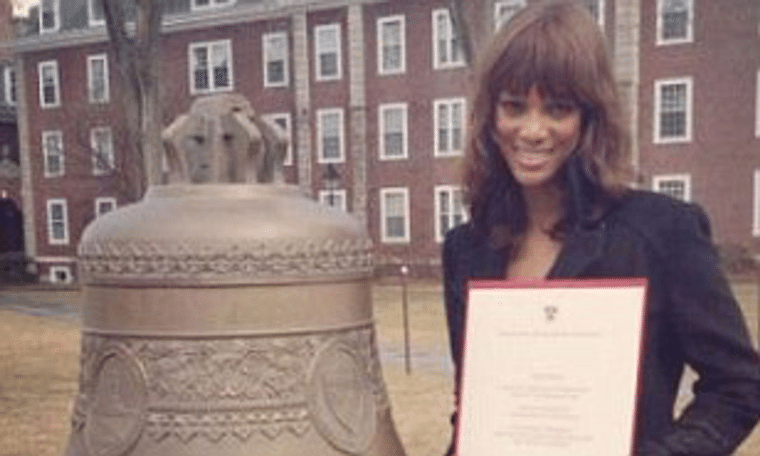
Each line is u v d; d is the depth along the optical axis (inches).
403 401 360.5
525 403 76.4
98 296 92.9
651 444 75.5
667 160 1135.6
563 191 82.1
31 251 1627.7
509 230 85.0
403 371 449.4
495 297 78.4
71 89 1561.3
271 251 87.7
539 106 78.3
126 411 89.7
